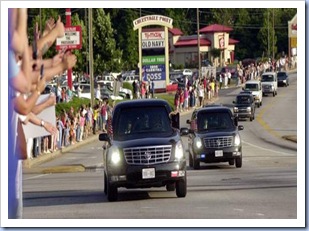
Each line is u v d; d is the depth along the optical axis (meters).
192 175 53.44
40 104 14.80
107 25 167.62
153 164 37.09
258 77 197.38
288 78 194.50
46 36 13.66
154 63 156.88
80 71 167.38
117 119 39.41
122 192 42.28
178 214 30.77
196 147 60.16
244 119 123.94
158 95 152.62
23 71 12.67
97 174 60.38
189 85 148.38
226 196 37.34
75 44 102.00
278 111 137.75
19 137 14.25
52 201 38.75
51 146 81.06
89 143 98.00
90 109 102.88
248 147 83.56
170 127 39.22
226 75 189.00
